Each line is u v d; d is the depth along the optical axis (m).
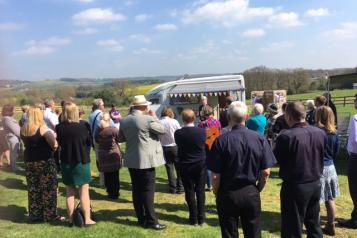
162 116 7.43
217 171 3.63
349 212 6.32
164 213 6.32
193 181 5.67
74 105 5.48
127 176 9.23
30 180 5.77
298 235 3.98
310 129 3.99
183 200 7.12
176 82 17.97
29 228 5.50
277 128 8.23
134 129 5.38
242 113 3.66
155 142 5.53
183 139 5.49
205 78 17.89
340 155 10.39
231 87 16.92
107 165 7.04
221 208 3.67
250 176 3.59
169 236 5.23
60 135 5.43
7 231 5.34
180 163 5.60
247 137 3.62
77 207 5.67
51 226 5.60
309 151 3.91
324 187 5.10
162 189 7.95
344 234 5.31
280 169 4.07
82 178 5.54
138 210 5.66
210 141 6.37
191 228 5.56
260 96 22.81
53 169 5.82
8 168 8.73
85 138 5.50
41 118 5.72
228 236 3.67
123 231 5.39
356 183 5.41
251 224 3.66
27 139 5.66
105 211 6.43
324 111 5.12
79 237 5.16
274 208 6.56
